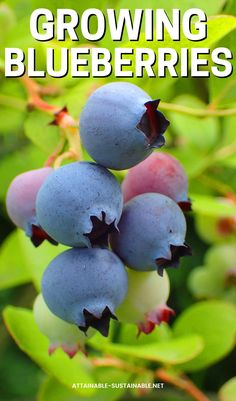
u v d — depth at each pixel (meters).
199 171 0.36
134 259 0.22
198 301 0.44
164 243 0.22
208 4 0.25
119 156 0.21
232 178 0.40
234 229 0.39
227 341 0.31
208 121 0.37
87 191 0.21
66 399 0.30
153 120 0.21
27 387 0.46
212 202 0.32
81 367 0.30
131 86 0.22
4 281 0.32
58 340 0.24
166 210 0.22
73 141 0.25
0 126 0.35
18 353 0.47
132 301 0.24
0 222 0.45
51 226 0.21
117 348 0.29
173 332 0.32
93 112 0.21
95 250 0.22
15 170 0.37
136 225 0.22
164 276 0.24
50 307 0.22
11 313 0.28
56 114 0.25
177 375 0.32
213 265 0.39
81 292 0.21
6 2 0.31
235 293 0.39
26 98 0.33
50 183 0.21
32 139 0.29
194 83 0.35
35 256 0.28
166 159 0.24
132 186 0.23
